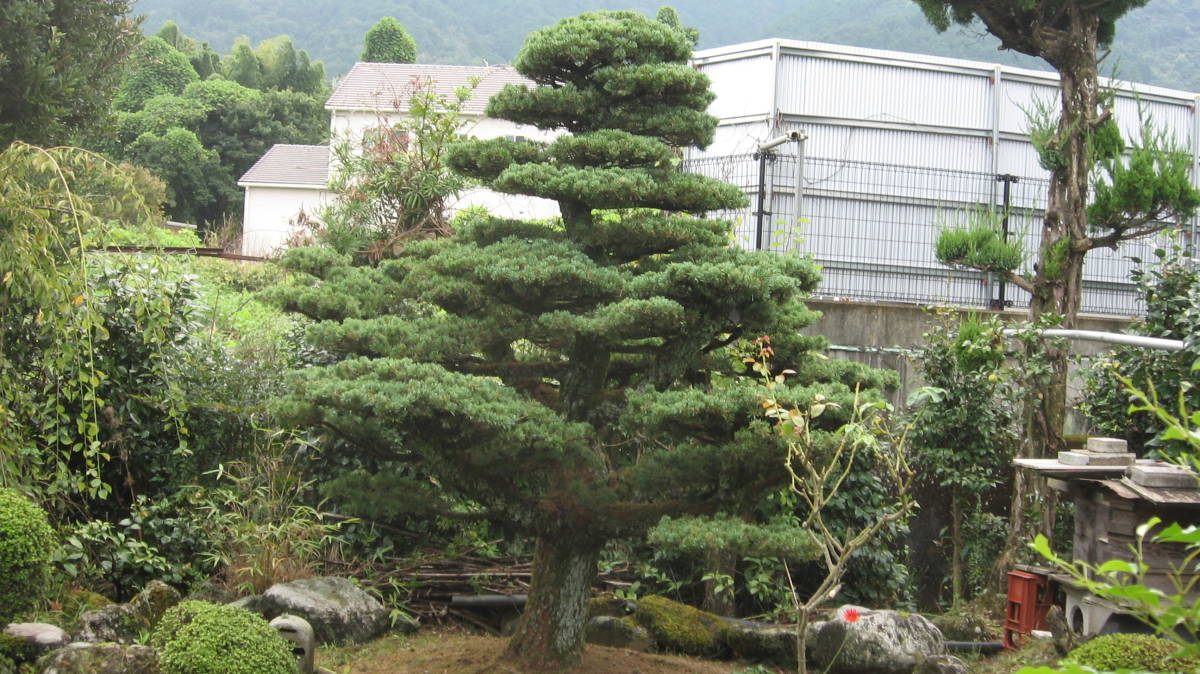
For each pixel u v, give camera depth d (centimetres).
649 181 479
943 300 1033
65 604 526
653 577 741
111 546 605
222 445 711
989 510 890
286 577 623
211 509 645
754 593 699
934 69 1094
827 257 1055
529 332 518
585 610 528
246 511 666
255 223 2694
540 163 503
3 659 397
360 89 2380
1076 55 770
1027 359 772
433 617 662
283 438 714
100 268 642
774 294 470
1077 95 773
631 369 594
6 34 716
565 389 540
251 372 739
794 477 448
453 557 708
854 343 970
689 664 570
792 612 682
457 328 522
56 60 756
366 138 1016
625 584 725
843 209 1058
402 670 521
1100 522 552
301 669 477
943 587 867
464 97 1004
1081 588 558
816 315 582
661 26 521
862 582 757
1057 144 777
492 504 501
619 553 749
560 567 524
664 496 523
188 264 828
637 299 466
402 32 4197
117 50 840
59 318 504
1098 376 841
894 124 1084
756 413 456
